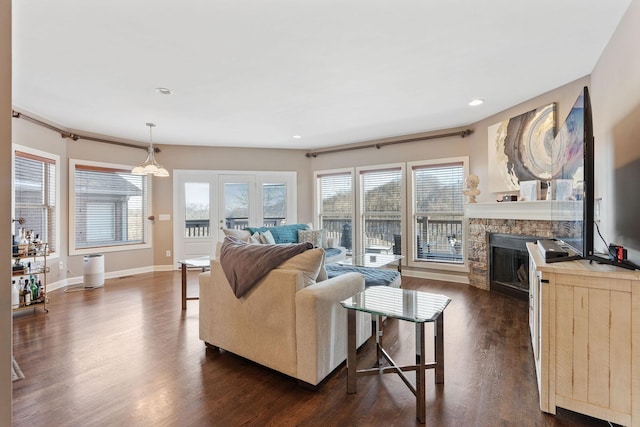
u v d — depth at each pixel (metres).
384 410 1.84
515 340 2.77
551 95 3.44
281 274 2.11
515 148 3.91
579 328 1.69
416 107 3.96
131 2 1.93
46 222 4.43
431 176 5.18
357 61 2.73
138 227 5.72
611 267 1.71
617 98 2.20
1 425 0.78
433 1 1.96
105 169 5.25
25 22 2.12
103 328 3.09
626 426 1.59
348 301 2.04
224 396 1.97
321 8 2.01
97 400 1.93
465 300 3.93
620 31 2.16
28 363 2.38
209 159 6.20
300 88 3.32
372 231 5.86
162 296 4.21
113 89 3.29
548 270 1.74
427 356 2.50
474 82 3.21
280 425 1.71
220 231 6.27
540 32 2.31
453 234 4.96
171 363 2.39
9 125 0.79
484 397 1.95
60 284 4.62
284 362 2.11
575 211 2.06
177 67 2.81
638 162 1.82
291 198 6.53
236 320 2.36
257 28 2.22
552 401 1.77
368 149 5.84
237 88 3.30
